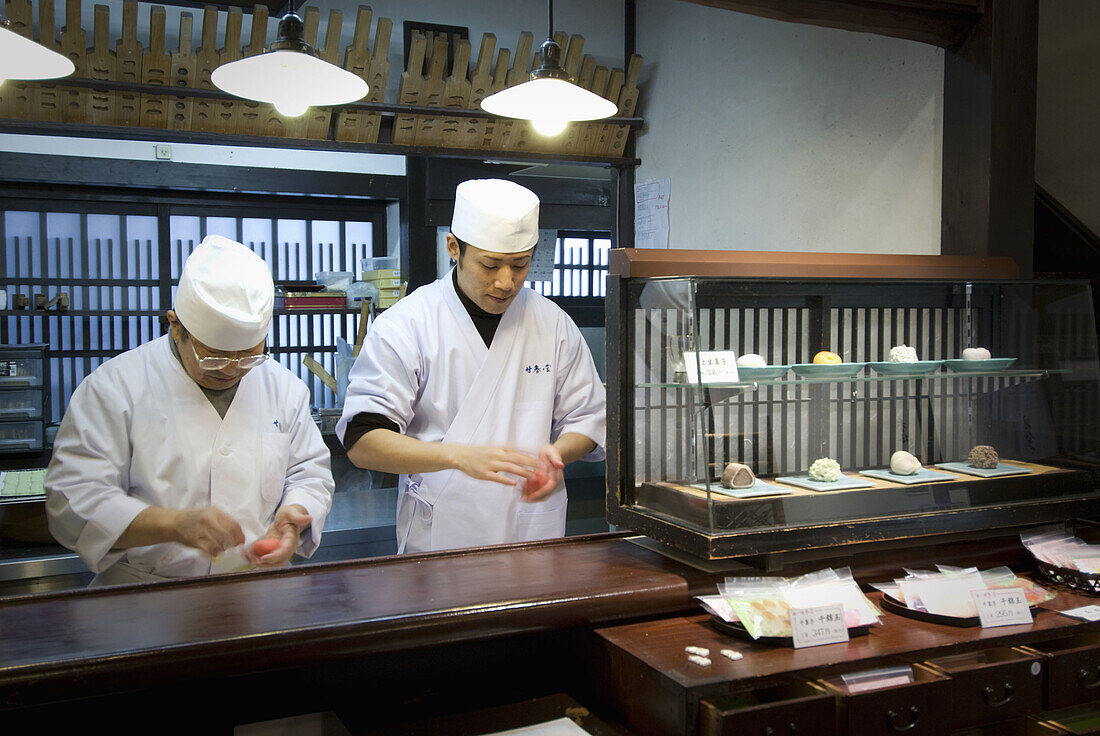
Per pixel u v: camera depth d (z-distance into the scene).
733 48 3.53
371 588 1.68
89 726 1.54
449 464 2.14
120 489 2.02
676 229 3.96
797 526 1.77
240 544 1.86
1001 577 1.87
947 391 2.11
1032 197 2.60
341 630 1.46
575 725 1.53
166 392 2.13
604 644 1.63
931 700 1.50
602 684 1.65
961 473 2.05
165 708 1.59
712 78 3.67
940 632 1.66
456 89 3.65
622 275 1.96
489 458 2.09
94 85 3.15
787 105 3.27
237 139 3.42
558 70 2.31
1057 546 2.04
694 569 1.81
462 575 1.78
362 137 3.60
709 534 1.69
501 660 1.84
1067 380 2.21
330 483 2.32
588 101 2.29
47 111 3.17
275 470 2.22
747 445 1.85
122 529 1.89
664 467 1.88
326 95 2.13
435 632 1.52
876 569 1.90
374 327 2.54
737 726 1.35
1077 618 1.75
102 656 1.31
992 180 2.51
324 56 3.43
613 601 1.65
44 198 4.07
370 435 2.33
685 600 1.73
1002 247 2.54
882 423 2.05
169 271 4.36
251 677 1.65
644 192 4.18
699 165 3.77
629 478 2.01
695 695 1.37
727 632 1.63
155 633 1.41
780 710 1.38
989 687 1.57
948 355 2.13
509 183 2.45
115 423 2.08
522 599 1.60
